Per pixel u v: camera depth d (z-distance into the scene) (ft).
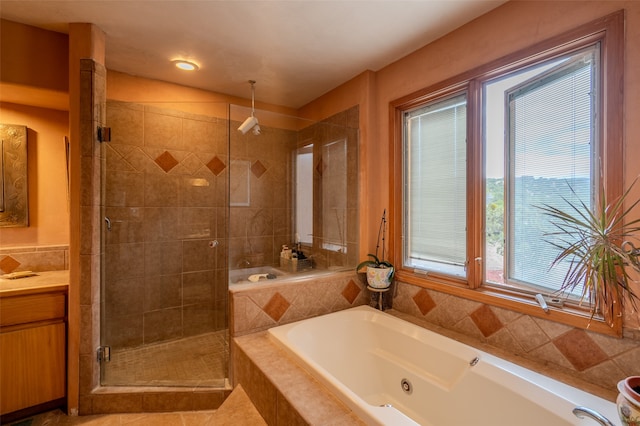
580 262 4.03
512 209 5.96
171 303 9.09
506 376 4.82
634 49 4.30
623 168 4.37
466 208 6.59
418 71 7.39
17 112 7.57
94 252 6.38
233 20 6.20
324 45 7.20
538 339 5.28
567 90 5.08
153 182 8.77
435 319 7.06
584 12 4.75
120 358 7.95
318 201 9.22
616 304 4.39
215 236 9.74
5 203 7.45
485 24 6.04
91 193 6.32
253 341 6.32
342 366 6.88
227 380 6.75
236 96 10.30
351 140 8.77
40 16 6.05
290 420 4.31
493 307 5.95
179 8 5.81
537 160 5.54
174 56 7.68
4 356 5.83
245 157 8.67
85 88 6.25
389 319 7.15
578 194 4.94
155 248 8.81
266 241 8.83
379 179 8.53
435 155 7.39
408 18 6.18
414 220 7.97
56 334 6.26
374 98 8.54
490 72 6.01
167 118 9.05
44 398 6.14
